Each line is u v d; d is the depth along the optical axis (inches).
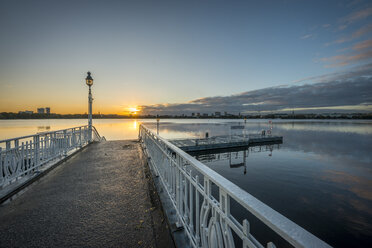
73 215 124.7
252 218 518.6
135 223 116.0
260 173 1088.2
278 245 424.8
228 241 53.2
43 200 146.2
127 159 287.3
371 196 770.8
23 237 102.1
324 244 27.6
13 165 172.7
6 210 130.9
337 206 674.8
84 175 208.5
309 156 1592.0
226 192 52.4
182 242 95.2
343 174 1109.7
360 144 2559.1
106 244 97.3
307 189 849.5
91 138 478.9
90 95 471.5
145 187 173.8
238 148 1592.0
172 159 123.1
